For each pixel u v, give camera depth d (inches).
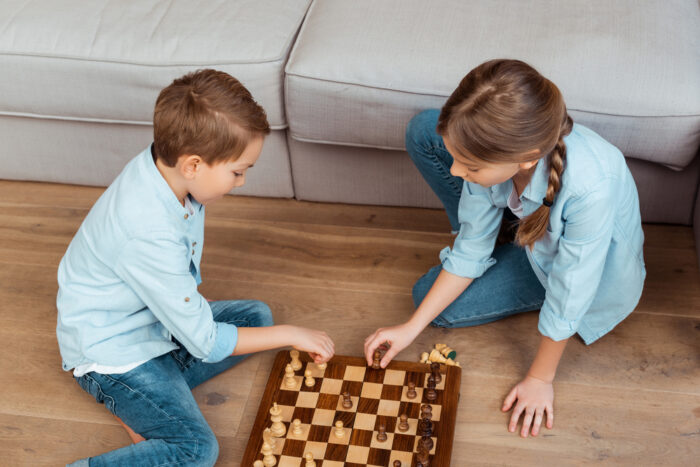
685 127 68.4
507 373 67.2
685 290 73.4
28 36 80.9
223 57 76.6
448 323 70.9
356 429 60.8
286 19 80.9
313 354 63.9
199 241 61.2
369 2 79.5
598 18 74.0
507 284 69.4
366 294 76.2
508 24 74.3
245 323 68.5
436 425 60.5
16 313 76.4
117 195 55.9
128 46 78.9
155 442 57.8
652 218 79.9
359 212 86.6
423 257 80.0
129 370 60.2
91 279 58.4
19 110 84.8
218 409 65.9
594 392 64.8
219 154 51.4
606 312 66.2
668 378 65.5
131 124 85.3
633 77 68.8
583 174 54.1
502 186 61.2
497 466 59.8
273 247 82.6
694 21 75.6
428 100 72.5
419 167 75.2
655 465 59.0
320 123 77.3
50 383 69.1
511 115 47.7
